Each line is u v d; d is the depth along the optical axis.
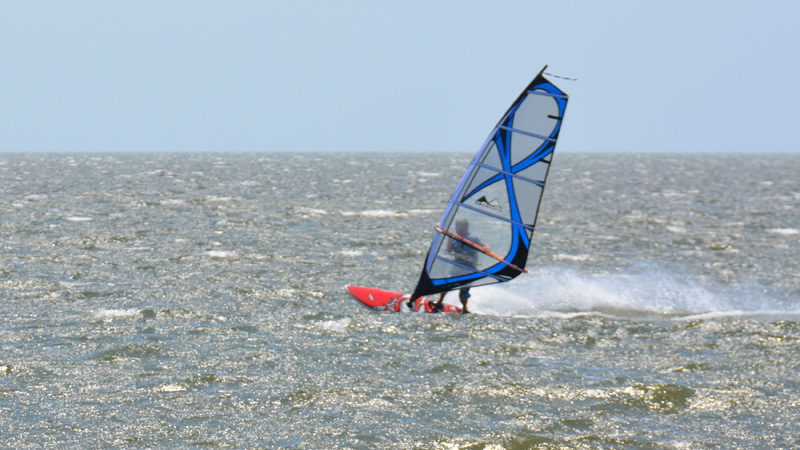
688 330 59.03
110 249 88.19
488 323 60.22
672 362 50.88
